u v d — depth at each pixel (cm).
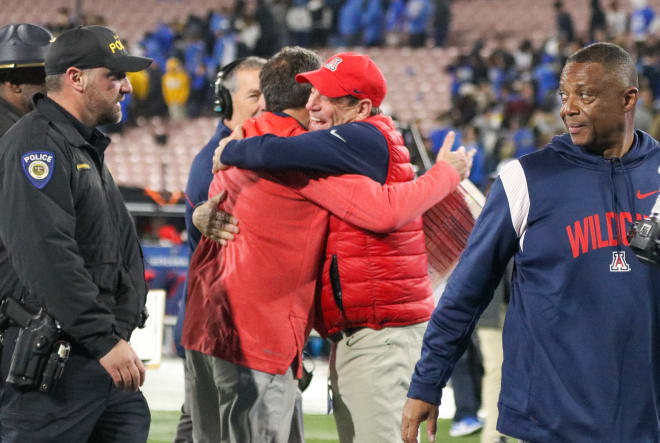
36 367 1042
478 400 2131
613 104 881
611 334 882
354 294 1137
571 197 900
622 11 6494
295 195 1124
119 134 5847
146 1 7550
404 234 1148
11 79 1214
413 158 1580
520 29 7269
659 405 896
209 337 1149
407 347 1154
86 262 1091
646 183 895
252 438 1142
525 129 5119
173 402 2498
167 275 3114
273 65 1179
